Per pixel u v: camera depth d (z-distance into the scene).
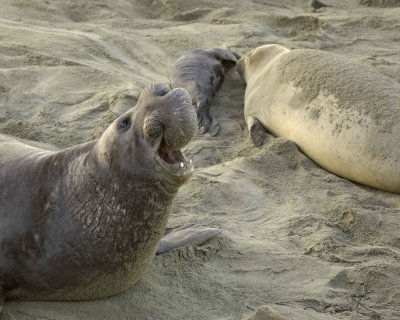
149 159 10.85
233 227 15.81
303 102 20.44
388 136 18.02
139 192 11.20
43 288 12.00
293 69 21.78
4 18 30.12
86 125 20.94
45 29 29.06
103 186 11.45
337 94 19.69
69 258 11.67
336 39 31.45
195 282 13.41
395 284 13.61
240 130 22.27
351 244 15.40
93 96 22.77
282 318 11.62
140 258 11.88
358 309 12.88
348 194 17.83
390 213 16.64
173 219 15.79
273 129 21.61
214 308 12.67
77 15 32.56
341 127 19.03
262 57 24.66
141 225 11.44
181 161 10.95
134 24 31.91
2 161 12.88
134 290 12.88
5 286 12.02
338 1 39.00
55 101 22.28
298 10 36.97
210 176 18.22
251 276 13.81
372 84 19.64
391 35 32.69
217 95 24.98
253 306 12.80
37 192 12.06
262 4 37.06
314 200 17.45
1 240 12.02
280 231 15.79
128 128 11.11
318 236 15.40
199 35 30.78
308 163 19.64
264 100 22.19
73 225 11.62
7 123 20.64
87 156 11.80
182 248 14.23
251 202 17.14
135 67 26.50
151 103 10.77
